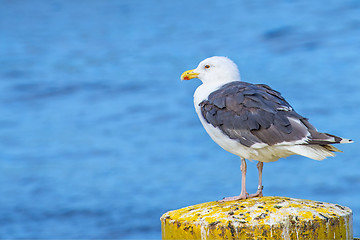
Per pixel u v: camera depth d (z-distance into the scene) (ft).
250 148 37.86
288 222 29.96
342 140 33.88
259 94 38.27
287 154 37.58
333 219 30.42
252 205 32.04
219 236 30.19
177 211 33.42
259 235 29.76
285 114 36.96
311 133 35.40
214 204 34.47
